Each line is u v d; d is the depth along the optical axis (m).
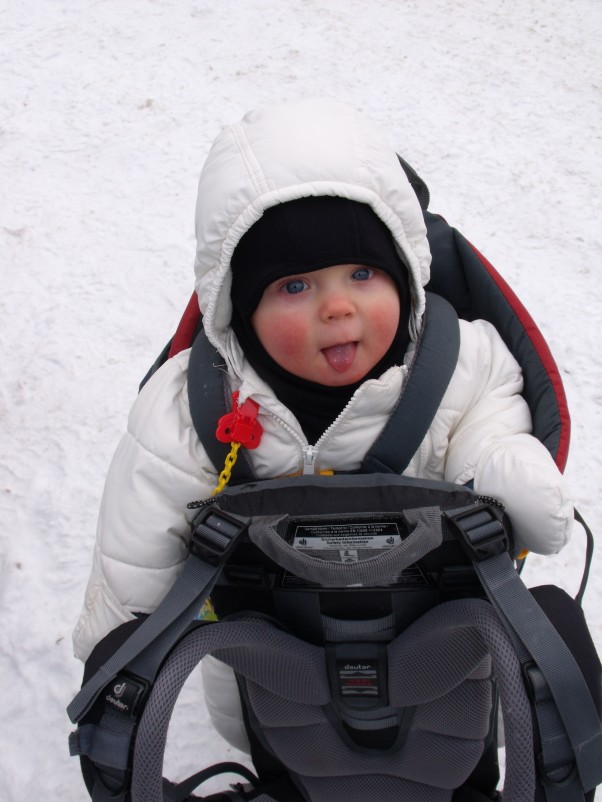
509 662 0.67
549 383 0.99
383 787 0.95
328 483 0.80
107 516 0.96
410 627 0.78
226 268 0.88
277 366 0.92
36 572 1.84
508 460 0.88
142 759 0.68
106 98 3.35
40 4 3.98
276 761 1.04
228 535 0.75
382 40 3.61
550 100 3.22
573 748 0.65
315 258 0.84
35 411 2.20
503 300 1.05
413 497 0.79
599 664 0.74
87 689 0.70
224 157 0.90
